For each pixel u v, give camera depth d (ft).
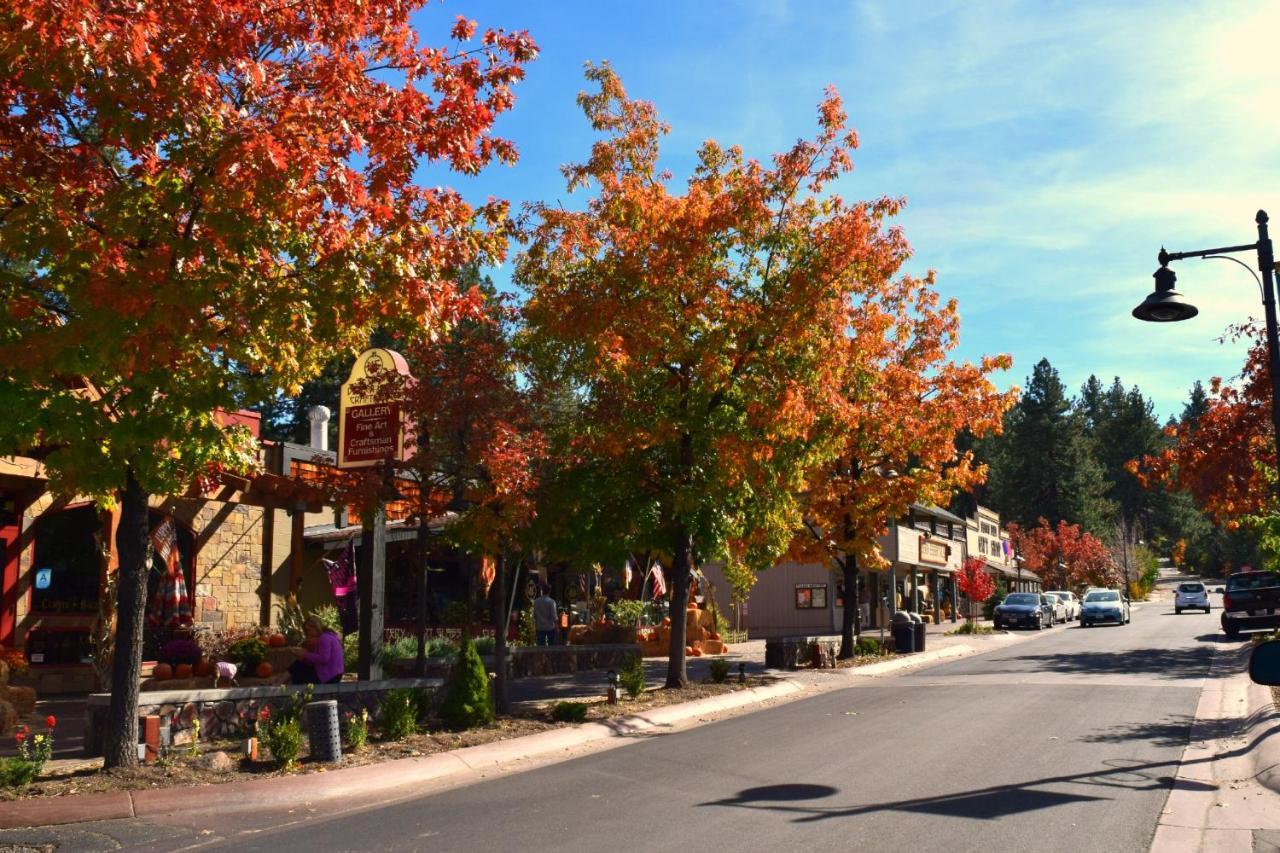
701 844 23.54
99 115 28.40
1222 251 38.29
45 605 60.13
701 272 53.57
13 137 29.17
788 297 52.75
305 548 80.12
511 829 25.48
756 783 30.99
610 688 51.88
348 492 43.73
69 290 29.09
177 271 27.76
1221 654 79.71
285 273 31.94
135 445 29.25
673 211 53.26
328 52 32.01
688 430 54.08
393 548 90.74
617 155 56.90
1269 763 31.42
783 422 51.75
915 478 80.23
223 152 26.48
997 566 233.76
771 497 59.82
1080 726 41.88
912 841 23.58
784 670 75.36
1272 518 82.23
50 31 24.34
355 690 41.83
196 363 30.27
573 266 54.54
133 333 26.96
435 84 31.73
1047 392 331.98
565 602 112.57
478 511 44.65
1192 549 396.37
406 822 26.71
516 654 69.41
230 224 27.17
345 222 29.96
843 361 56.85
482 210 35.78
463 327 45.44
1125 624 146.61
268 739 33.99
